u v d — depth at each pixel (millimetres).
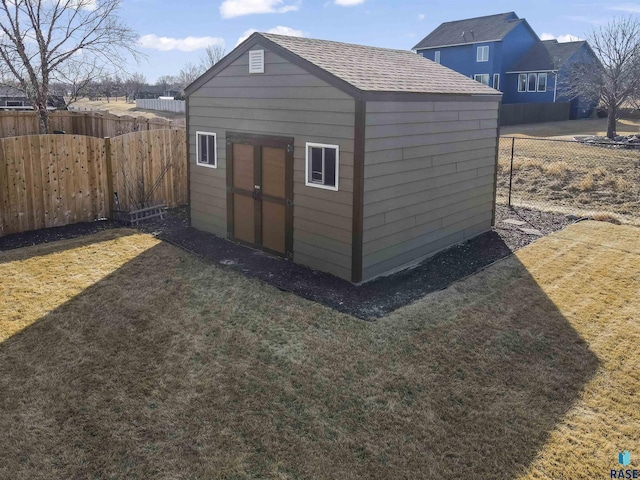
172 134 11867
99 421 4426
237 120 8820
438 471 3867
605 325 6098
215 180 9531
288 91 7793
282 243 8445
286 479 3799
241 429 4316
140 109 42594
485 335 5863
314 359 5355
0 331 5930
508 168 15977
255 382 4961
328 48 8820
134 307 6562
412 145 7879
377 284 7453
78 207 10477
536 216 11305
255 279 7508
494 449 4082
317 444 4145
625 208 12031
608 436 4223
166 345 5652
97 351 5535
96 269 7824
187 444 4152
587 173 14859
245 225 9062
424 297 6914
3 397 4742
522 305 6645
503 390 4840
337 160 7262
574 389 4859
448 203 8969
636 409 4562
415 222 8258
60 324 6117
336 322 6152
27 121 14141
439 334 5875
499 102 9906
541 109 34906
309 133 7605
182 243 9211
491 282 7410
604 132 28203
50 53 15227
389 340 5734
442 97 8219
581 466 3898
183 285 7246
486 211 10094
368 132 7008
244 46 8367
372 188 7281
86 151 10438
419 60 10742
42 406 4617
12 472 3875
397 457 4008
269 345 5641
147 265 8016
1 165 9312
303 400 4688
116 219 10820
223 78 8938
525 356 5438
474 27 41219
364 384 4922
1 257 8250
